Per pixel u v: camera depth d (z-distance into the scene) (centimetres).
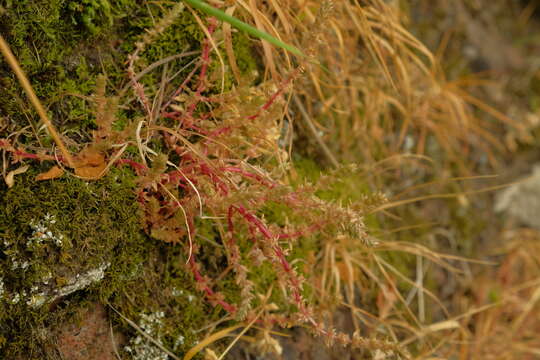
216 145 48
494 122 75
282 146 55
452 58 73
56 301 47
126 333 49
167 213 48
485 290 66
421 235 63
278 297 53
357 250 57
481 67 76
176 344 50
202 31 51
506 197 72
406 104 63
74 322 47
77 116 47
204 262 51
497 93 77
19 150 45
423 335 58
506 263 69
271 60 51
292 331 54
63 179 46
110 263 47
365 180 60
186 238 50
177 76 51
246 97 48
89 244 46
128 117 49
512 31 83
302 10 53
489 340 64
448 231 65
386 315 58
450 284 64
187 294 50
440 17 73
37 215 45
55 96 47
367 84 60
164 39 50
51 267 46
